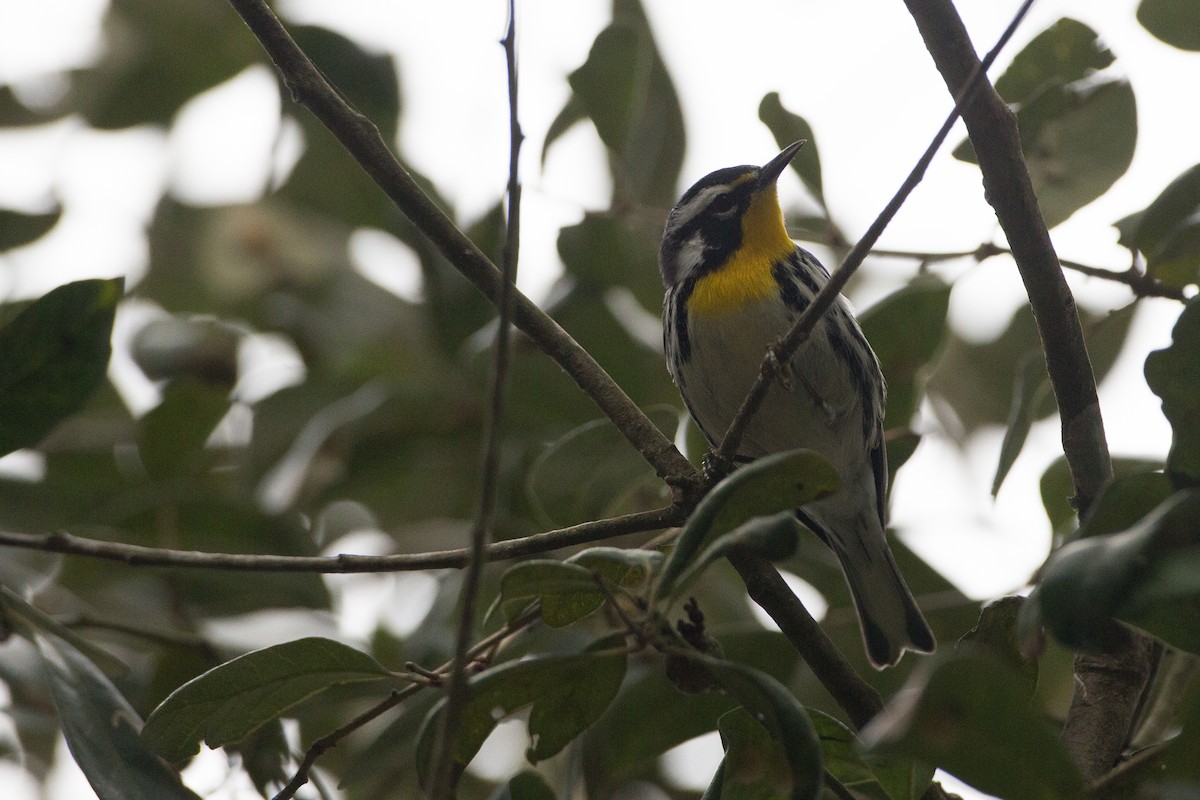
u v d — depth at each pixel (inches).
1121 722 239.3
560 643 326.0
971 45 241.1
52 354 255.4
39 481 394.9
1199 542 143.3
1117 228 332.8
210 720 223.0
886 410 366.0
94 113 482.3
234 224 484.4
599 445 324.5
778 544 169.2
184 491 378.3
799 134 362.3
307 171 491.5
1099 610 141.3
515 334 396.5
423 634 345.7
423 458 425.7
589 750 343.6
